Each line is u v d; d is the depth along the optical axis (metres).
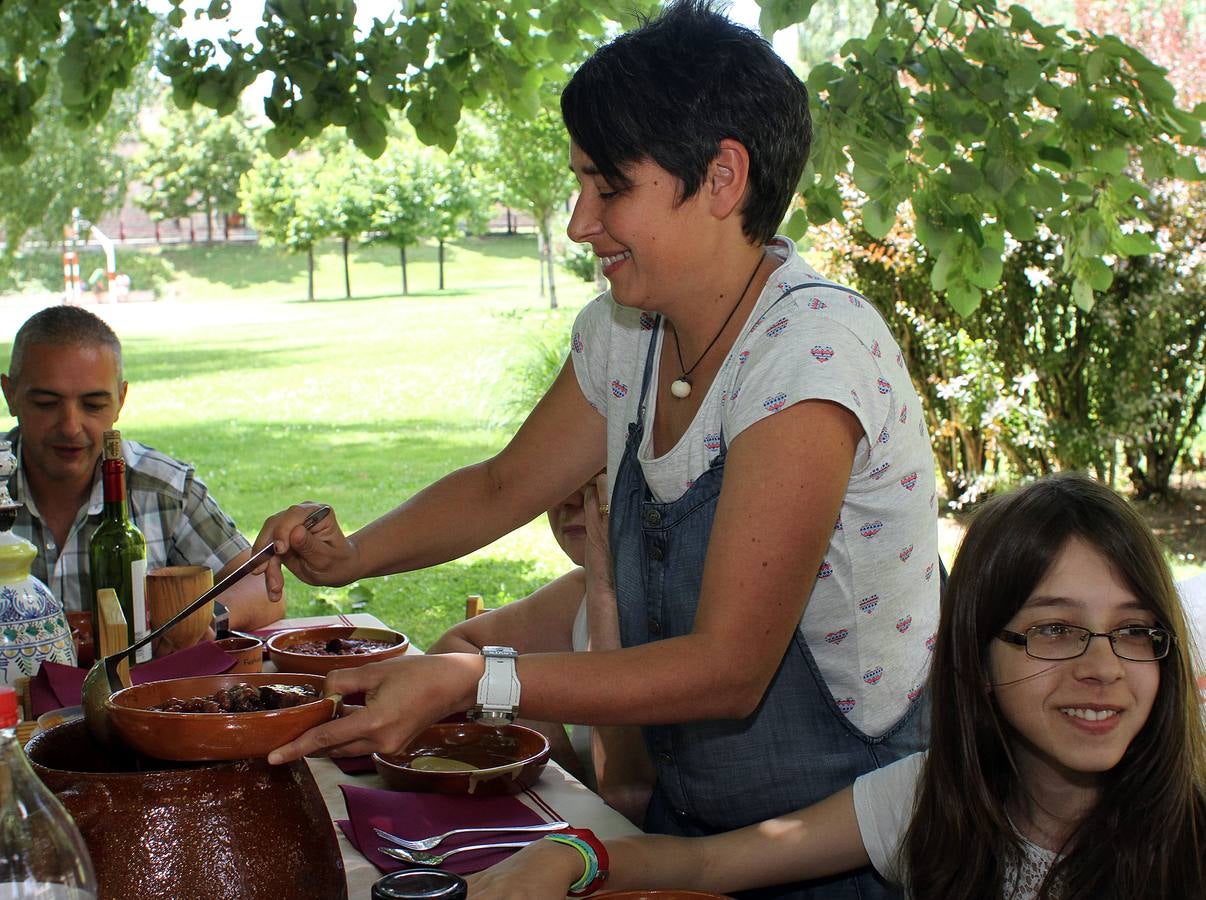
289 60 3.05
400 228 39.69
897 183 2.62
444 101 3.11
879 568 1.54
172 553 2.78
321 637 2.35
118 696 1.22
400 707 1.21
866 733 1.62
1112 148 2.61
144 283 43.84
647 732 1.72
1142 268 5.89
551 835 1.40
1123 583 1.34
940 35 2.68
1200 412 6.57
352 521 8.17
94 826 1.07
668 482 1.58
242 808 1.11
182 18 3.02
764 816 1.67
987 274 2.67
